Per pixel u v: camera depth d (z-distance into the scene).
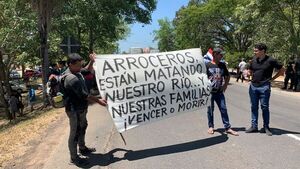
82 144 8.16
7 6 21.84
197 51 9.30
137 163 7.56
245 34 51.12
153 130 10.59
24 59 25.28
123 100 8.29
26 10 22.08
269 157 7.75
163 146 8.80
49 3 19.67
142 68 8.53
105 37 32.84
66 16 26.19
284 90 25.84
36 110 21.42
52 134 10.55
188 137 9.60
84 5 26.78
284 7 29.94
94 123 12.12
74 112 7.41
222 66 9.54
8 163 8.02
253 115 9.86
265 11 29.73
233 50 55.09
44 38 19.86
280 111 14.58
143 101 8.49
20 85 38.59
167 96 8.77
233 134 9.62
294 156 7.80
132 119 8.38
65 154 8.18
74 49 19.84
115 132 10.50
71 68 7.44
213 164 7.37
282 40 31.73
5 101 23.38
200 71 9.27
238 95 20.92
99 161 7.73
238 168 7.12
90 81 10.91
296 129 10.51
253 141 8.98
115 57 8.33
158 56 8.81
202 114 13.24
